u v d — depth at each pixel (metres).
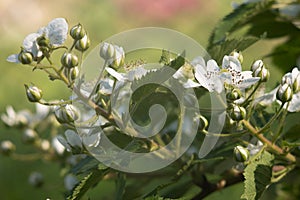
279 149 0.49
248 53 1.08
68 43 1.18
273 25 0.59
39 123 0.67
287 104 0.48
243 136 0.51
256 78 0.47
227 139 0.50
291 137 0.51
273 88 0.53
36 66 0.46
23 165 0.95
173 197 0.55
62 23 0.47
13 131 1.04
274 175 0.50
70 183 0.61
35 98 0.47
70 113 0.47
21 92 1.24
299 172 0.56
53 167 0.93
